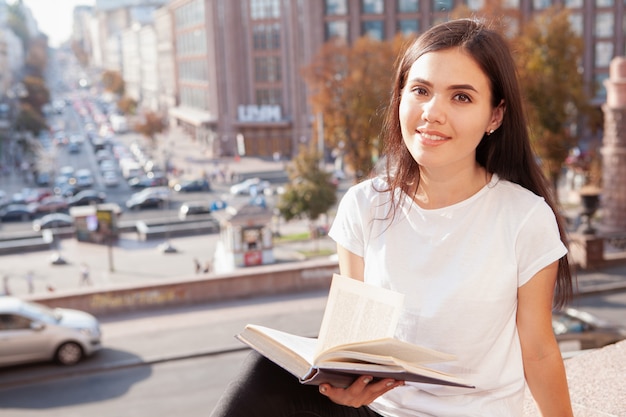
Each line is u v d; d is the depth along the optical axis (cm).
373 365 171
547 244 196
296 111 8700
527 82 3797
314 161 4359
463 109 190
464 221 200
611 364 348
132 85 19638
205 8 9112
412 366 170
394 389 213
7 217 6119
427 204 209
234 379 198
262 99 8862
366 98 4519
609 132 3772
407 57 202
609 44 8012
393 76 216
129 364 1967
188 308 2547
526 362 202
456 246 200
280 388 195
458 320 197
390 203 215
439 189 206
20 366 1923
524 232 197
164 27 13512
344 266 226
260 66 8738
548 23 3988
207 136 10012
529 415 300
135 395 1770
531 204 199
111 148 11106
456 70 189
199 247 4741
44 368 1908
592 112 4141
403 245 208
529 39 3950
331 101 4816
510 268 196
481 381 201
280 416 193
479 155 213
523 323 200
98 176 8531
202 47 10144
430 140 192
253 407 191
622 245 3459
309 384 184
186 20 11131
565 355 1004
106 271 4175
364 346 176
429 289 201
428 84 193
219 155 9250
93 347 1947
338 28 7875
